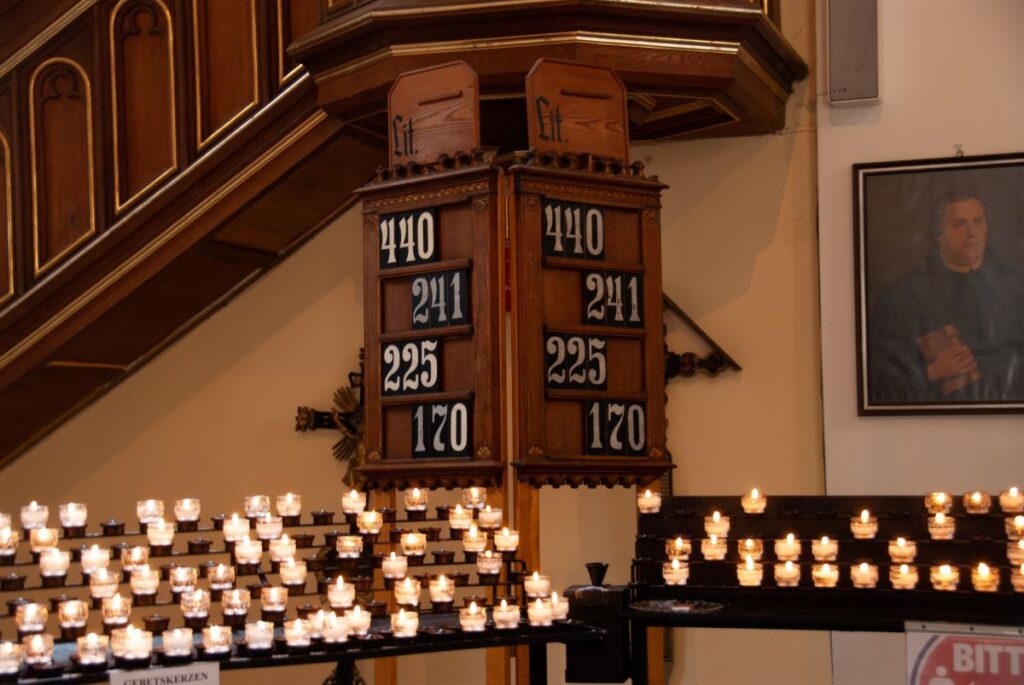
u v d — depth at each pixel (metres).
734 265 6.49
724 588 4.83
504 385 5.08
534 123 5.18
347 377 6.98
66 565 4.03
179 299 6.75
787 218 6.42
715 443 6.46
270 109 5.97
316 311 7.05
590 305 5.19
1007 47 6.12
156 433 7.12
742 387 6.44
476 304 5.09
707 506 5.01
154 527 4.26
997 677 4.31
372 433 5.32
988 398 6.00
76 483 7.12
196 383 7.13
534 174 5.10
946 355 6.07
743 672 6.36
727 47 5.61
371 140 6.16
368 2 5.61
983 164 6.09
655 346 5.32
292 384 7.05
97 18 6.17
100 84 6.15
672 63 5.55
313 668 7.02
